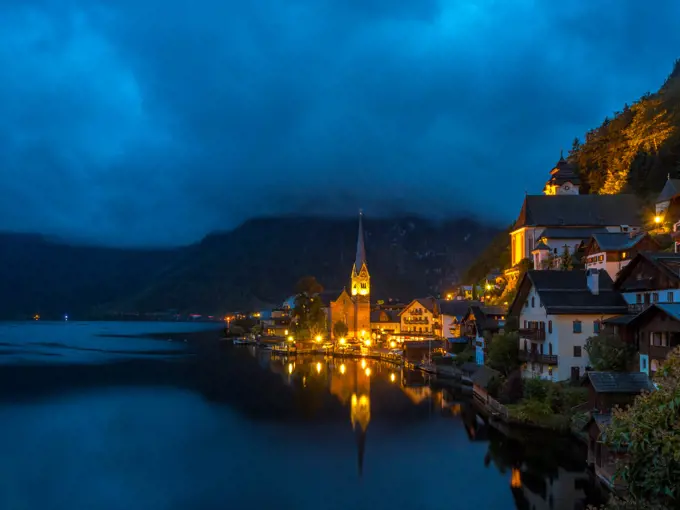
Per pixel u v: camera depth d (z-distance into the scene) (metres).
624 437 20.05
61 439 66.44
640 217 130.50
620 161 163.50
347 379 114.88
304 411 82.12
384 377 117.62
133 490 49.81
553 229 130.88
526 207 136.38
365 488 50.22
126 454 60.53
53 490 49.91
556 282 78.38
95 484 51.28
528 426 64.88
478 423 73.31
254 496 48.50
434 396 93.44
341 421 75.50
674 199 108.06
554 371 73.38
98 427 72.31
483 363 102.44
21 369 132.25
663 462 18.47
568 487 47.94
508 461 56.59
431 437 66.56
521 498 47.09
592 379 53.16
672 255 71.06
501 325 104.62
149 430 70.81
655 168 150.12
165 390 101.12
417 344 142.50
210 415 79.56
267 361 153.38
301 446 63.59
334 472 54.53
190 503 47.12
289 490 49.78
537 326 79.44
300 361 153.12
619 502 23.00
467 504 46.28
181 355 171.88
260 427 72.38
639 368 61.94
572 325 73.06
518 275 131.25
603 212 132.62
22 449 62.25
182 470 55.31
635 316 62.75
